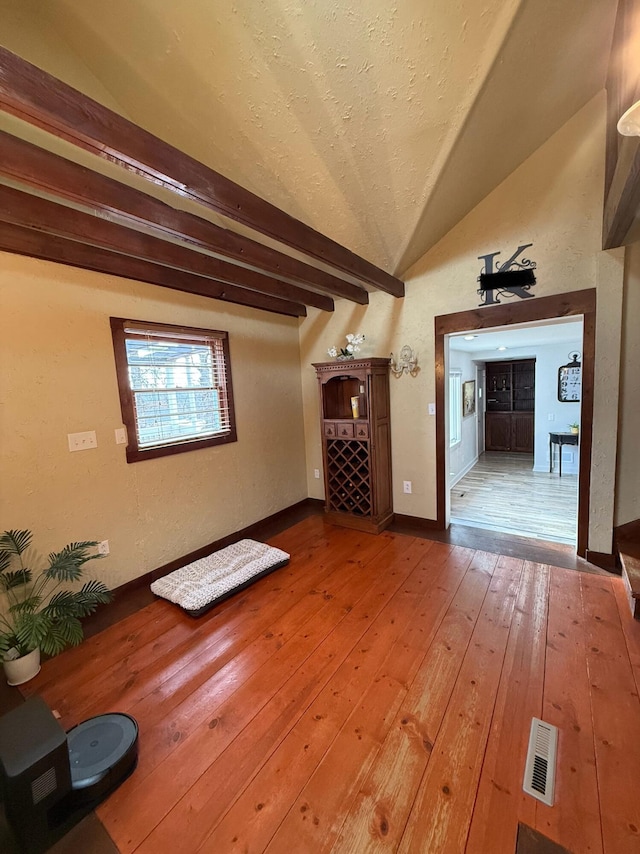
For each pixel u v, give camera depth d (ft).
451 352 19.34
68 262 7.72
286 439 13.89
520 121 7.61
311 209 8.48
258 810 4.21
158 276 9.27
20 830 3.74
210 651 6.86
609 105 7.53
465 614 7.53
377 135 6.77
